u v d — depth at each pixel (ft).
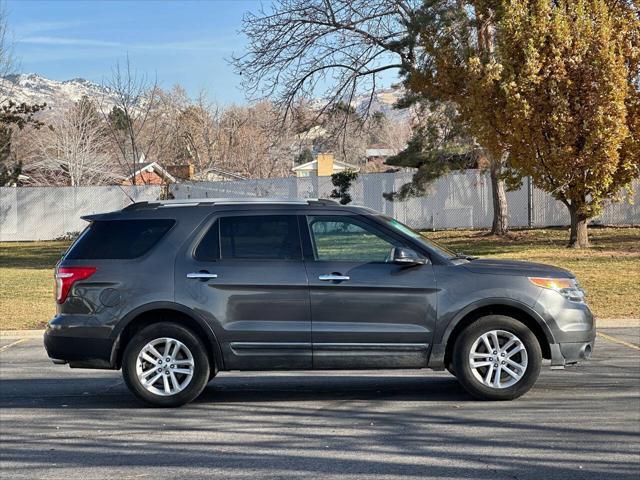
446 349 25.07
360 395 26.89
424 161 85.71
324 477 18.30
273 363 24.88
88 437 22.21
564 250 67.77
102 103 173.78
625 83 60.80
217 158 200.85
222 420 23.86
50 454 20.59
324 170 189.67
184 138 198.18
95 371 32.58
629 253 64.13
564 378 28.66
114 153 173.99
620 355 33.09
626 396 25.76
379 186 104.58
